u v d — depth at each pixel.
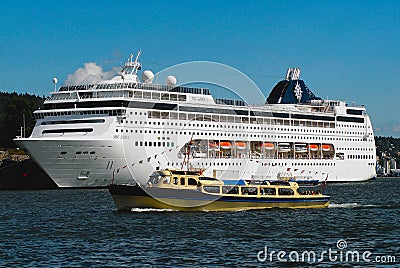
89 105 106.19
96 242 48.25
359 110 153.00
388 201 88.94
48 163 102.06
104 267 39.91
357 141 151.25
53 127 106.25
